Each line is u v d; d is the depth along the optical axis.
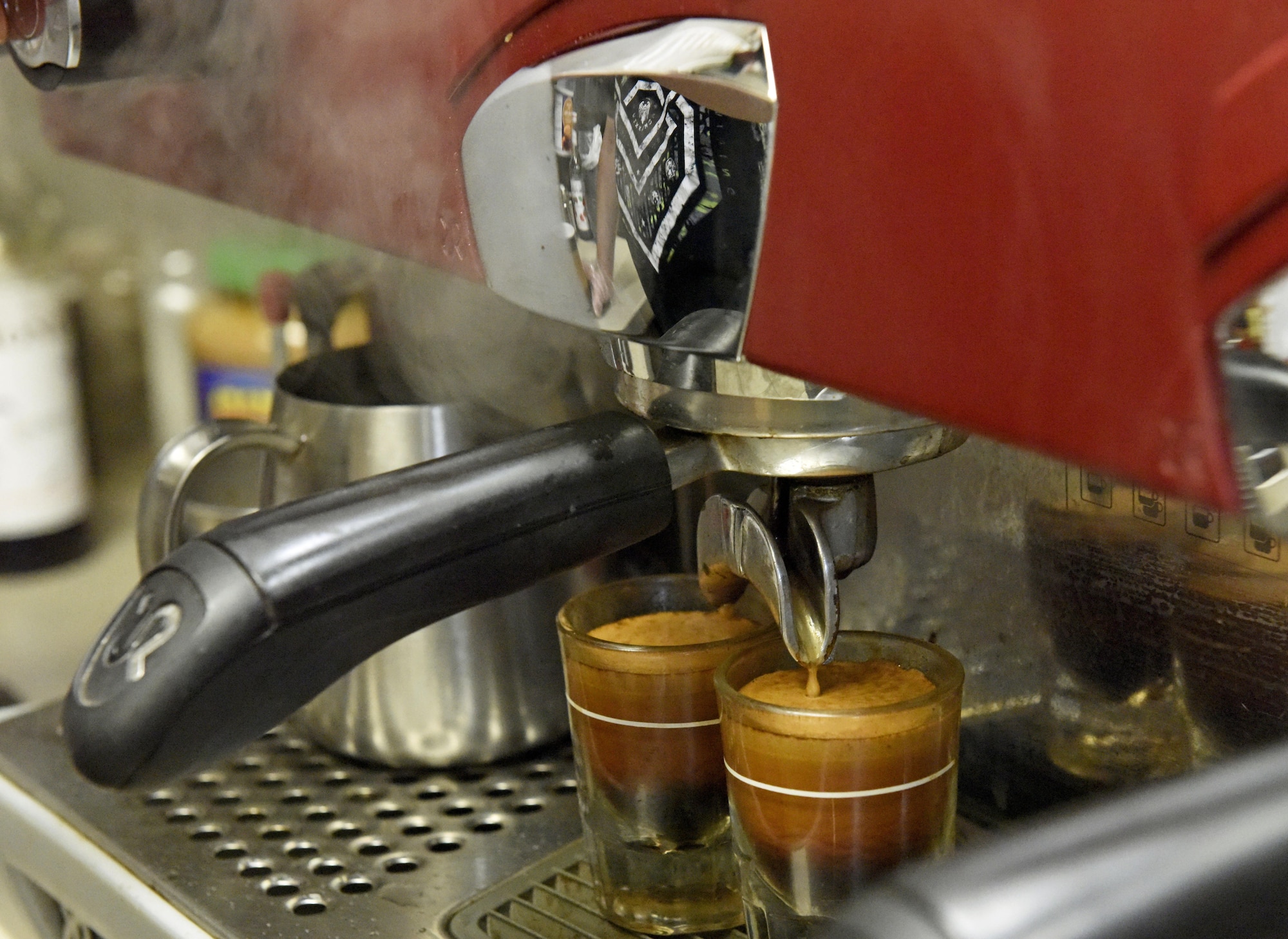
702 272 0.25
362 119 0.36
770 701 0.36
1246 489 0.19
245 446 0.48
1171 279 0.18
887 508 0.46
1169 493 0.19
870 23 0.21
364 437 0.48
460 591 0.31
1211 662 0.38
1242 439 0.18
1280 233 0.17
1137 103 0.18
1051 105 0.19
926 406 0.21
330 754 0.52
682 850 0.40
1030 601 0.43
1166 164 0.18
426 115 0.33
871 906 0.20
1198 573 0.38
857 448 0.32
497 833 0.46
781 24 0.22
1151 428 0.19
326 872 0.44
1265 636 0.36
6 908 0.52
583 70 0.27
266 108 0.41
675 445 0.34
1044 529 0.42
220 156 0.45
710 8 0.24
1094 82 0.19
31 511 0.88
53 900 0.50
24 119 0.88
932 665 0.37
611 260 0.27
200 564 0.29
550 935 0.40
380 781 0.50
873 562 0.47
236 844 0.46
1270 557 0.36
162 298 0.87
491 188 0.30
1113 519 0.40
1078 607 0.41
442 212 0.34
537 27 0.28
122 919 0.44
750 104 0.23
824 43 0.22
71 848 0.46
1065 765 0.43
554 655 0.51
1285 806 0.20
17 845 0.49
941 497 0.45
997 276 0.20
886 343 0.22
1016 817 0.45
